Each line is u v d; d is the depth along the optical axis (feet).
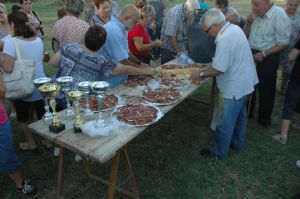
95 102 8.26
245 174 10.17
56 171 10.36
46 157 11.11
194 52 12.32
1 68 9.46
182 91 9.54
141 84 10.05
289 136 12.48
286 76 15.83
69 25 10.69
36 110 10.52
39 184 9.71
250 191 9.42
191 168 10.46
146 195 9.20
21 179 9.10
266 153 11.30
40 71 10.04
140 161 10.89
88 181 9.88
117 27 9.61
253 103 13.56
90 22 14.42
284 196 9.16
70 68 8.64
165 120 13.85
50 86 6.88
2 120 7.71
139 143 12.03
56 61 9.03
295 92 11.11
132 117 7.54
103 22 12.86
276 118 13.94
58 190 8.88
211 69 9.37
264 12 11.53
